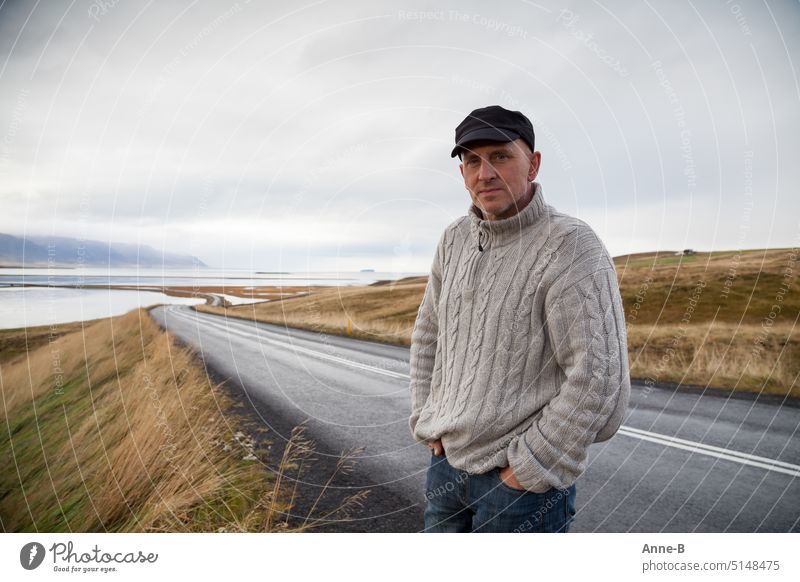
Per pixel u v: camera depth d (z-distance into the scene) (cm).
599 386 117
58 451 327
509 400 131
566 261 123
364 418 389
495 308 135
